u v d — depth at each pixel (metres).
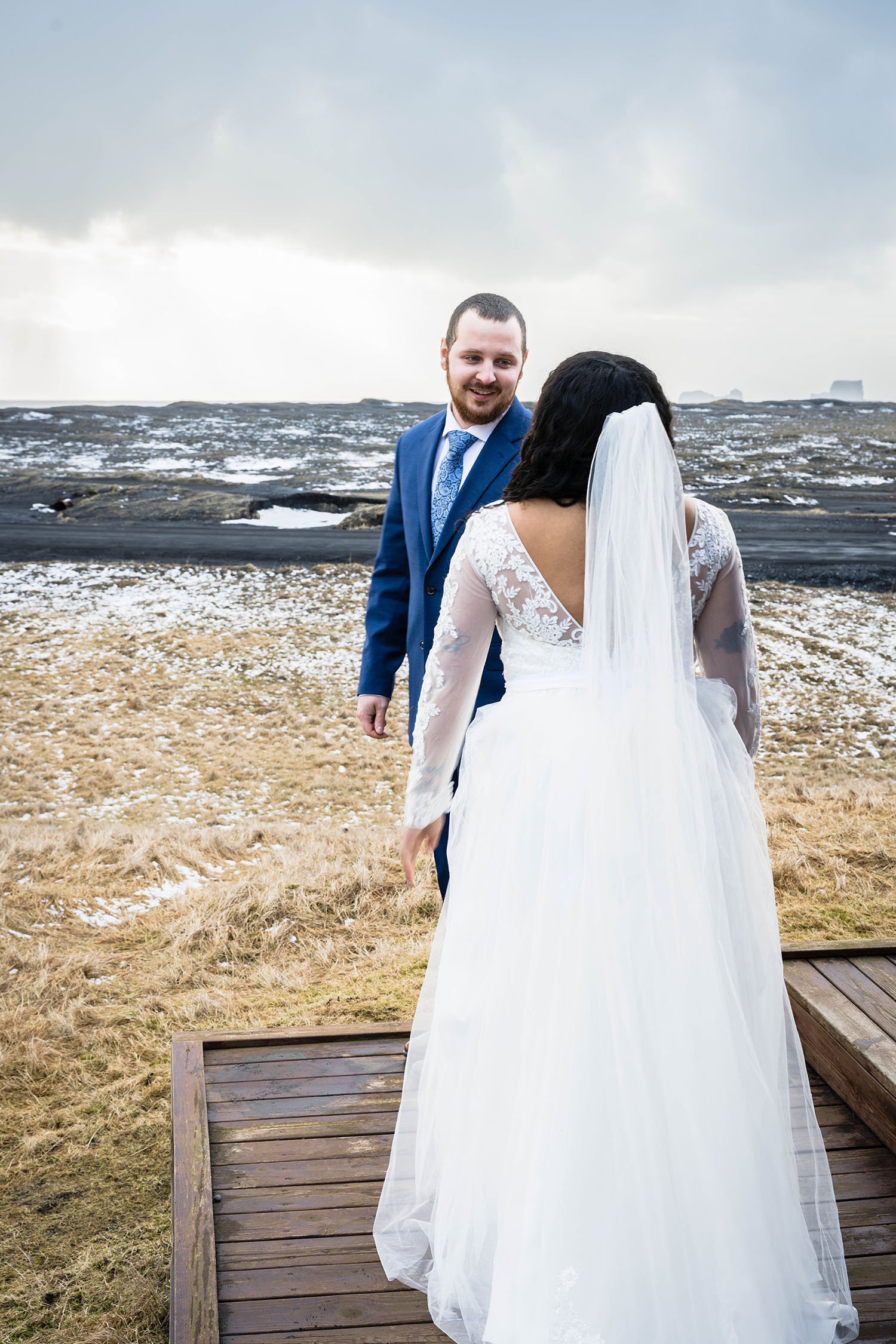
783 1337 1.48
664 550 1.58
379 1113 2.42
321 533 29.34
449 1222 1.73
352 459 47.69
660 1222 1.42
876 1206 2.03
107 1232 2.94
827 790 7.68
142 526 30.14
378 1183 2.16
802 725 12.40
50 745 11.95
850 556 23.75
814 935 4.63
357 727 12.88
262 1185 2.15
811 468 41.06
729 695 1.78
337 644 17.23
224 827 7.79
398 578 3.02
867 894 5.18
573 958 1.55
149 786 10.48
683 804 1.56
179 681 15.06
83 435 55.81
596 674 1.61
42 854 6.23
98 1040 4.00
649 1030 1.49
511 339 2.56
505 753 1.75
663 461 1.58
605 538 1.58
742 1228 1.45
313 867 5.76
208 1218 2.00
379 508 32.72
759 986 1.70
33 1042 3.96
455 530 2.65
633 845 1.54
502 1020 1.65
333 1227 2.02
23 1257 2.84
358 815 9.48
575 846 1.59
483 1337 1.58
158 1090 3.65
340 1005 4.11
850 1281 1.83
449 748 1.90
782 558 23.31
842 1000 2.46
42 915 5.25
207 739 12.30
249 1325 1.76
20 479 38.47
